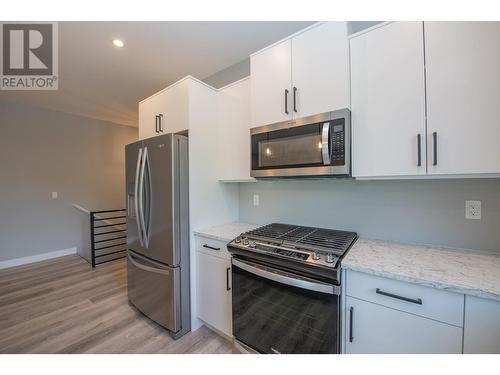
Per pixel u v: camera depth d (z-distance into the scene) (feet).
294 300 4.26
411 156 4.03
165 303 6.18
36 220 12.63
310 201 6.37
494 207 4.20
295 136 5.07
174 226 5.99
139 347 5.72
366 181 5.51
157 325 6.65
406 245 4.83
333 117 4.59
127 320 6.91
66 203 13.71
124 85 9.88
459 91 3.64
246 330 5.07
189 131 6.37
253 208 7.57
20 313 7.30
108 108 12.92
